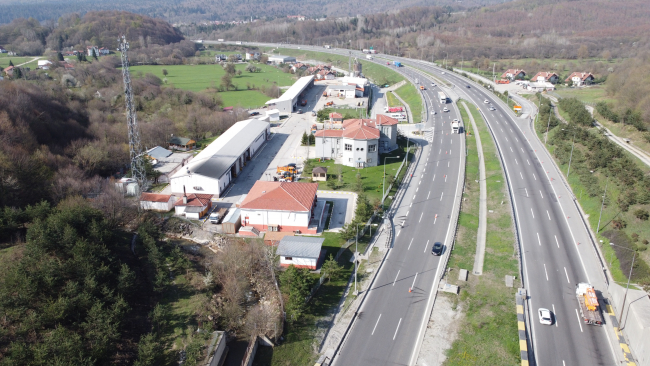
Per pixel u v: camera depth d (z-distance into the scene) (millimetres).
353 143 120438
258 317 63812
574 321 64438
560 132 129875
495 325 63594
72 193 92125
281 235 88688
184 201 96312
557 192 104062
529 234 87000
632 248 76500
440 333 62719
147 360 54406
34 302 59906
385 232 89312
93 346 54594
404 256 81188
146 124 144500
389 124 132375
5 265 65500
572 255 80062
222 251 82062
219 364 58812
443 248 83625
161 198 98750
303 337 62969
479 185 111438
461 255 81188
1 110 115562
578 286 68938
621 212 86875
